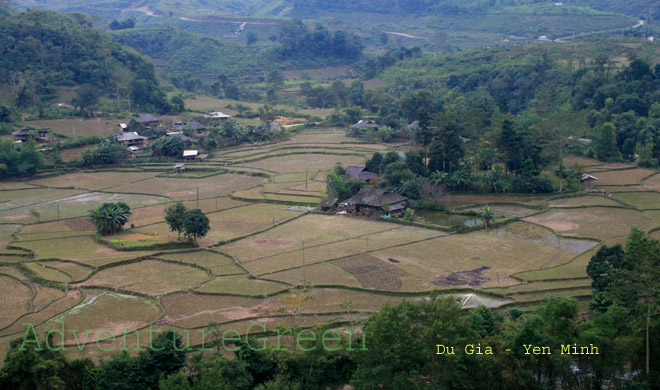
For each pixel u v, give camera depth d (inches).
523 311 2632.9
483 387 2089.1
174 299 2957.7
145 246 3740.2
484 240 3843.5
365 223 4365.2
